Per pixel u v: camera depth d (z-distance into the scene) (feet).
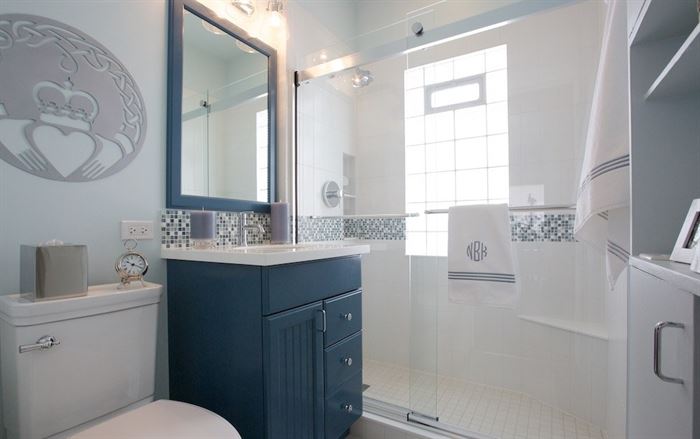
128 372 3.48
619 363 4.39
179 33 4.75
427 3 7.88
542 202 6.09
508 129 6.39
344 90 7.53
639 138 2.96
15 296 3.13
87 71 3.84
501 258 5.12
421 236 6.72
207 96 5.21
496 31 6.50
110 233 4.04
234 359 3.72
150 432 2.70
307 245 5.94
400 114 7.23
